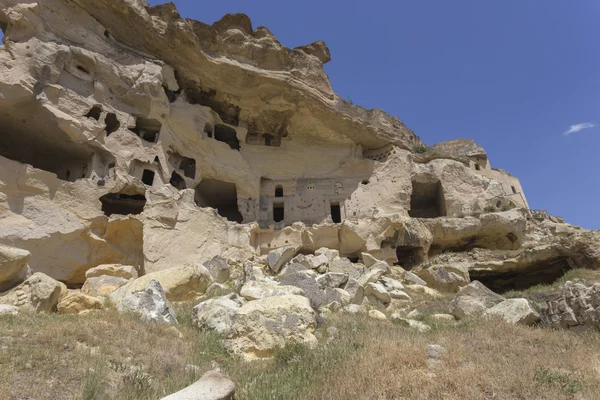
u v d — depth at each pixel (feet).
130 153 75.97
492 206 104.88
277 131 106.93
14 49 65.00
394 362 24.30
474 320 39.81
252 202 97.14
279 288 41.29
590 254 67.46
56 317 31.30
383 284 58.95
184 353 26.99
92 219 67.26
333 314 42.55
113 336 27.25
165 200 73.05
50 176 64.28
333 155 108.68
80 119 70.95
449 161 111.65
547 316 39.83
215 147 95.66
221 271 60.39
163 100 82.94
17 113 66.95
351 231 86.94
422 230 91.61
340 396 20.02
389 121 111.45
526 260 74.59
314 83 99.14
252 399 19.56
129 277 58.03
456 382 21.17
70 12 75.15
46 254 61.11
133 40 84.43
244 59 94.07
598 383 22.02
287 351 27.27
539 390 20.70
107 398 18.11
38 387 18.39
